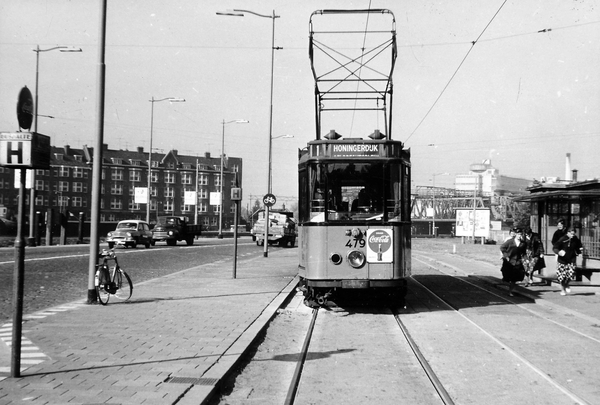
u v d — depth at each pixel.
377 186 12.44
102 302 12.14
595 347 9.05
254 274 20.03
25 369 6.60
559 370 7.50
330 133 13.16
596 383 6.84
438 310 13.30
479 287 18.69
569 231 15.98
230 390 6.42
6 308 11.39
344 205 12.44
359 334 10.09
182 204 125.56
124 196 118.50
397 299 13.27
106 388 5.87
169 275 19.42
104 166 116.12
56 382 6.06
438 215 102.00
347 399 6.15
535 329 10.75
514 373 7.33
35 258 25.08
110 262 24.69
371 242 12.30
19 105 6.37
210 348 7.91
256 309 11.73
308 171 12.57
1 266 20.50
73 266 21.66
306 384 6.73
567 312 12.87
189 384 6.07
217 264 25.05
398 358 8.14
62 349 7.70
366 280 12.25
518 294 16.56
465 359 8.13
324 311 12.89
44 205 108.50
